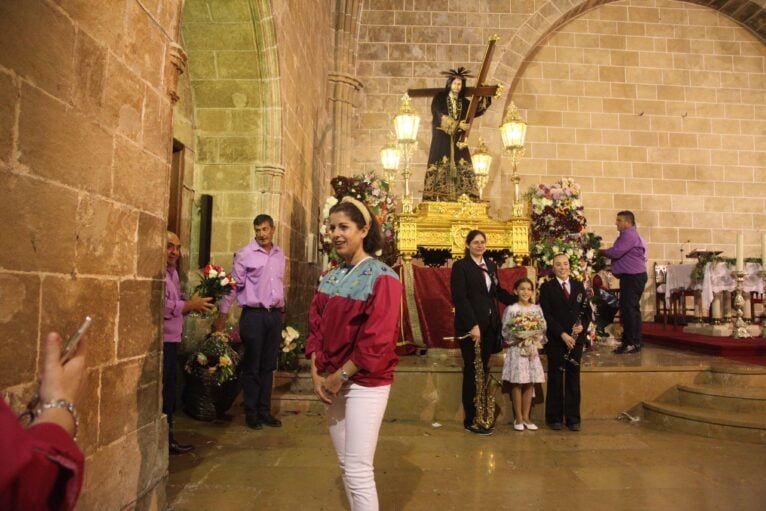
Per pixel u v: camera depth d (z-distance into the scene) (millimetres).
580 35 11742
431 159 8133
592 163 11531
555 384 5004
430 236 6820
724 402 5020
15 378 1803
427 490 3406
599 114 11633
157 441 2861
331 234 2432
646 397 5457
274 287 4762
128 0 2518
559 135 11539
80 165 2158
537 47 11672
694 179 11641
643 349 7430
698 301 8695
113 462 2408
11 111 1760
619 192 11516
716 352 6590
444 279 6539
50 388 1059
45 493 883
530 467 3881
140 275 2668
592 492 3404
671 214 11555
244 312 4754
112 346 2410
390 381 2334
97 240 2285
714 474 3756
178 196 5395
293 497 3234
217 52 5547
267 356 4852
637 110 11688
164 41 2910
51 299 1987
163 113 2918
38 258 1912
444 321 6453
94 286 2266
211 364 4848
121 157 2477
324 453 4082
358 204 2443
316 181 9070
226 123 5871
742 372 5352
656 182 11586
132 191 2582
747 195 11680
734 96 11828
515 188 6832
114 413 2422
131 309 2580
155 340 2844
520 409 4953
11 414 898
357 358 2184
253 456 3988
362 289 2279
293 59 6711
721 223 11594
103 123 2320
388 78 11055
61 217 2039
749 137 11789
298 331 6223
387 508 3111
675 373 5492
